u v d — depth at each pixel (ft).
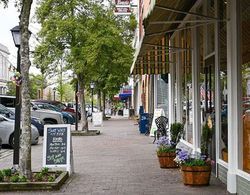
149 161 43.86
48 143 35.32
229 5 29.01
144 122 85.81
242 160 27.89
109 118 170.91
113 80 132.05
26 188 29.60
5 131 60.75
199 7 37.24
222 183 31.04
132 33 84.84
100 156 48.67
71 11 81.10
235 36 28.07
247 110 27.78
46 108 106.22
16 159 38.42
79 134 81.82
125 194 28.19
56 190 29.55
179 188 29.71
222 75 32.12
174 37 51.42
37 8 81.87
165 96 79.30
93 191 29.27
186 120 45.09
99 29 78.84
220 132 32.48
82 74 83.61
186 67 45.24
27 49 31.96
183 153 31.09
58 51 82.17
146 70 58.54
